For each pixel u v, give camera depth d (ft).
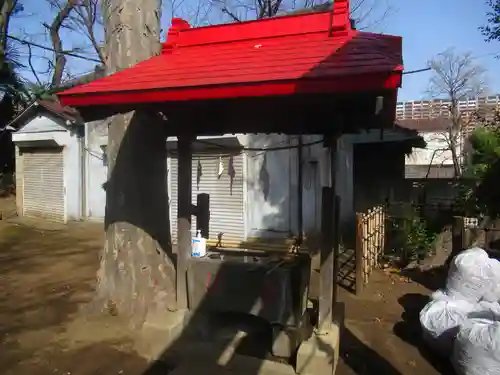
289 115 12.38
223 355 14.10
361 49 11.03
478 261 16.80
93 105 11.35
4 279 23.16
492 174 28.55
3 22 57.16
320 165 31.37
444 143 69.15
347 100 9.82
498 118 44.01
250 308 14.15
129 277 16.15
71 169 44.27
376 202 41.60
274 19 14.37
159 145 17.08
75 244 34.27
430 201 43.55
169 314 15.08
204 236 16.03
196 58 13.38
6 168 63.31
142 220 16.44
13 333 15.28
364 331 17.29
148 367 13.38
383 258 29.30
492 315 14.47
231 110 12.11
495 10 33.35
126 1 16.87
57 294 20.24
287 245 31.55
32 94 58.70
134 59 16.93
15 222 44.65
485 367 12.21
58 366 13.08
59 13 61.98
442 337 14.60
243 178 33.63
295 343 13.71
